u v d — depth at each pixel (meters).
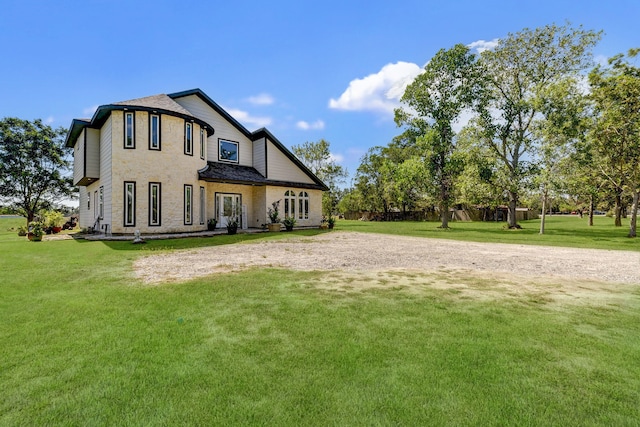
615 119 15.66
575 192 16.75
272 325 3.53
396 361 2.72
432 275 6.25
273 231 17.86
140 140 13.98
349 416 2.02
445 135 22.80
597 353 2.90
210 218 17.77
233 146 20.14
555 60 21.23
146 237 13.00
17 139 24.91
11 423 1.95
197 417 2.00
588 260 8.30
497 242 13.27
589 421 1.98
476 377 2.48
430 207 42.25
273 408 2.09
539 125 17.77
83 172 15.98
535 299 4.62
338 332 3.34
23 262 7.51
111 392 2.26
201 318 3.74
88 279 5.76
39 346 2.97
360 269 6.81
